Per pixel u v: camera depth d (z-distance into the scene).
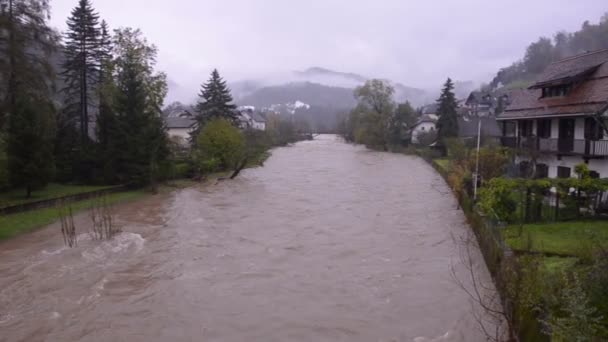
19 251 17.56
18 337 11.01
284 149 83.62
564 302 7.81
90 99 40.28
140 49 42.12
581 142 22.36
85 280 14.55
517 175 27.97
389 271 15.45
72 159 33.19
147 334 11.16
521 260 10.59
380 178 39.78
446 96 59.53
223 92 56.41
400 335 11.08
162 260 16.62
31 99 28.88
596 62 25.19
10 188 28.12
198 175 38.38
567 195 18.39
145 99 38.88
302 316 12.12
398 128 78.69
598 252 9.73
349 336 11.06
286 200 29.12
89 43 39.16
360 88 81.62
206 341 10.86
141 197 30.27
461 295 13.28
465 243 18.23
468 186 25.67
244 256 17.17
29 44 29.22
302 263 16.36
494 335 10.80
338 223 22.47
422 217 23.67
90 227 21.52
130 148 32.34
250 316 12.12
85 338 10.97
